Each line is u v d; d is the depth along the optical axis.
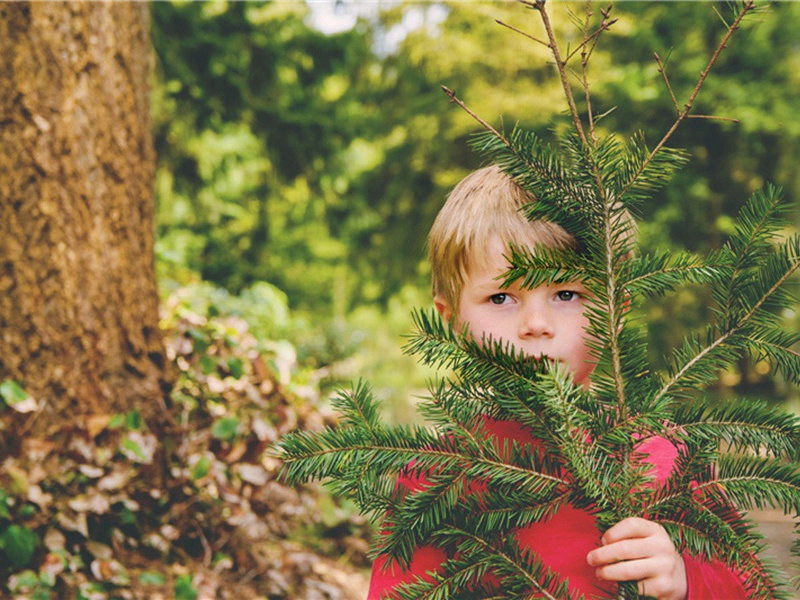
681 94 8.92
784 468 0.84
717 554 0.83
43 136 3.14
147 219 3.48
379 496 0.90
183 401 3.48
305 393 4.17
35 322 3.10
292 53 8.89
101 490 3.04
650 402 0.84
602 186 0.84
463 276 1.06
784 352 0.86
